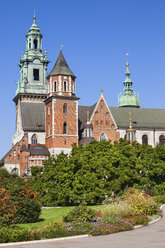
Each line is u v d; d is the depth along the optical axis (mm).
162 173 73938
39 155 99625
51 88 104188
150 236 30188
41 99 120438
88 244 27125
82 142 102562
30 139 109125
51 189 67438
